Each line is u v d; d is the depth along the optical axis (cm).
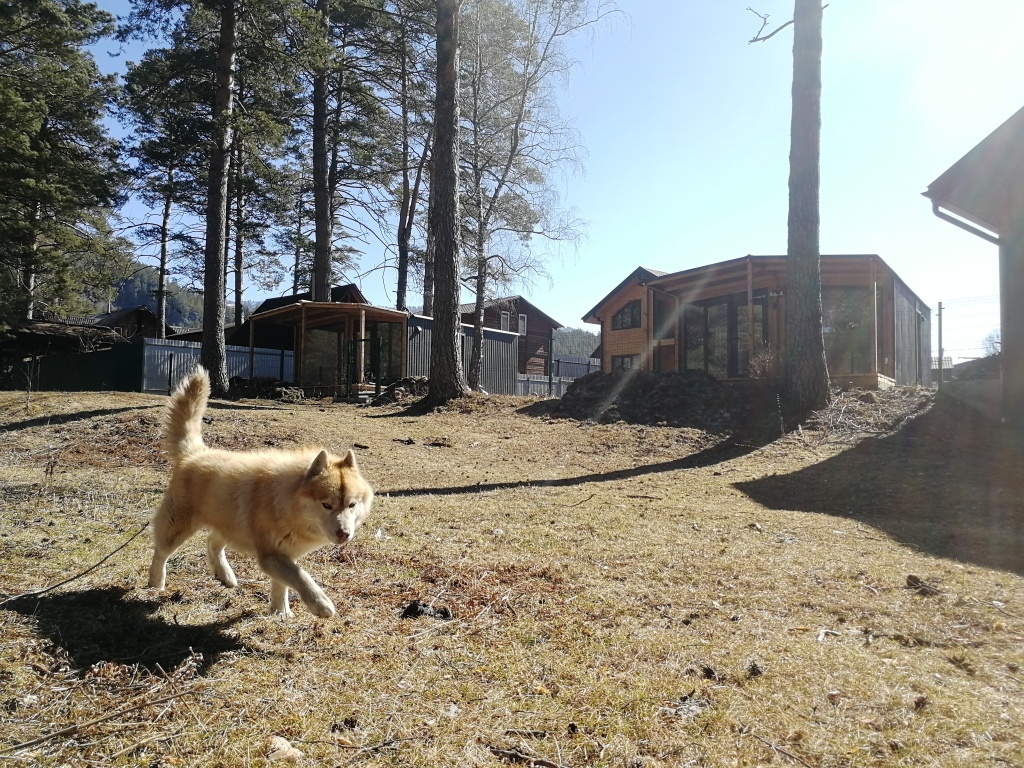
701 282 2064
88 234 2853
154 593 401
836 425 1247
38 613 355
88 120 2788
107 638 333
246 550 373
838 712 270
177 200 3284
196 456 405
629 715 266
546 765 230
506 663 315
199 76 2111
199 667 303
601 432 1338
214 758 228
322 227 2670
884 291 1877
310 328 2658
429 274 3120
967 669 318
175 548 409
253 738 241
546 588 433
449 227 1681
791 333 1392
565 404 1595
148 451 1034
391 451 1109
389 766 227
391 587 430
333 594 414
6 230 2259
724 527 639
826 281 1850
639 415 1455
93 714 257
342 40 2620
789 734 252
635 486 891
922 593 438
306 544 367
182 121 2075
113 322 4484
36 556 462
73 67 2662
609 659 322
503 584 439
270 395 2044
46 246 2634
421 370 2639
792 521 677
